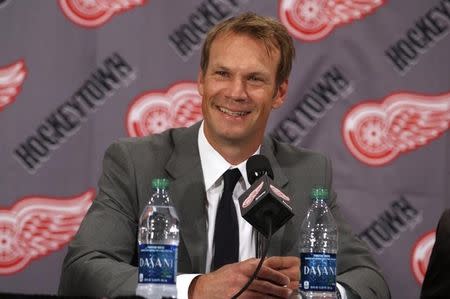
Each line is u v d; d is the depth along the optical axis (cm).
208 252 898
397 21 1184
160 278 684
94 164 1130
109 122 1136
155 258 686
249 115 898
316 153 996
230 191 911
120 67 1141
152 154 944
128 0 1144
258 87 899
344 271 923
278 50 912
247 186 912
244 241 904
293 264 776
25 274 1118
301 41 1173
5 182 1116
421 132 1180
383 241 1170
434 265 729
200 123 966
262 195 719
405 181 1176
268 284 740
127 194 919
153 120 1144
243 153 921
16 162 1120
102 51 1138
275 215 726
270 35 905
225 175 916
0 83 1120
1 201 1116
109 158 946
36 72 1127
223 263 884
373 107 1177
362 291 862
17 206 1119
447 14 1182
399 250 1171
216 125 900
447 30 1184
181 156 938
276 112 1165
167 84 1147
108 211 899
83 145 1130
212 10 1154
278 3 1168
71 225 1125
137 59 1142
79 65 1134
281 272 772
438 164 1180
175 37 1150
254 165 781
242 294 742
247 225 908
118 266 812
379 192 1173
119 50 1141
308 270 735
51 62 1130
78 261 839
